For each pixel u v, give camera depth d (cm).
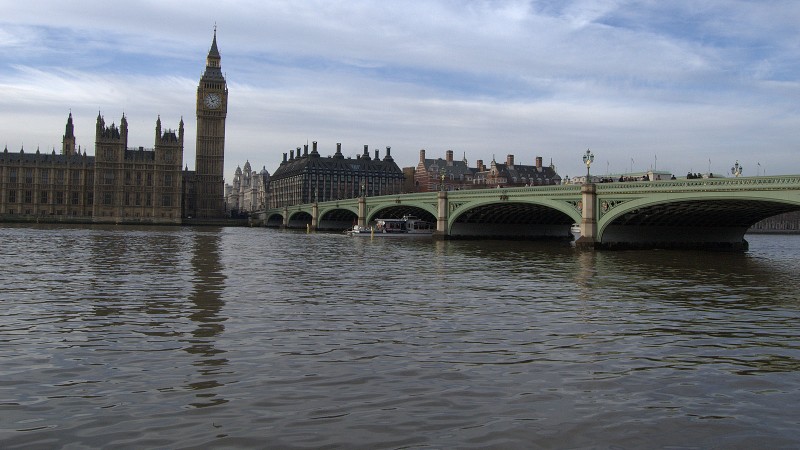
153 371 1542
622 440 1161
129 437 1123
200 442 1105
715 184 5559
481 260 5466
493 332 2103
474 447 1109
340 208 14875
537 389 1453
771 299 3050
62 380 1463
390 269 4472
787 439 1180
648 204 6272
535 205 8406
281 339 1927
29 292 2894
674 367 1681
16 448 1067
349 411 1280
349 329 2108
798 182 4922
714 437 1185
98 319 2222
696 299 3028
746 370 1662
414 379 1514
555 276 4059
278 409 1283
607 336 2078
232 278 3644
